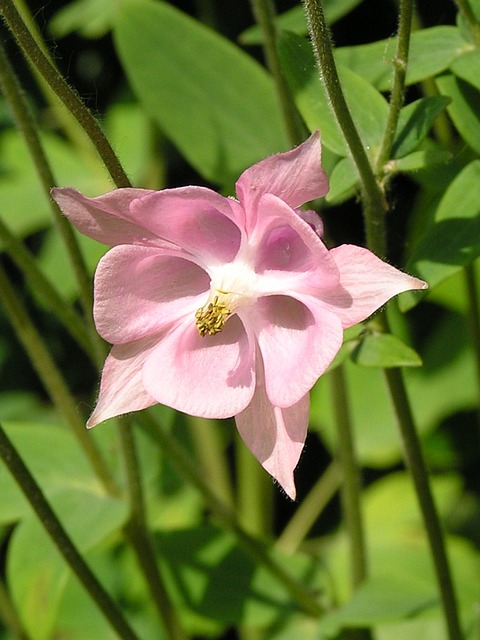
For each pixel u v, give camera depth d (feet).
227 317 0.90
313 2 0.87
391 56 1.04
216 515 1.16
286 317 0.90
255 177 0.84
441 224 0.97
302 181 0.84
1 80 1.04
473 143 1.01
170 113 1.24
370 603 1.16
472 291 1.15
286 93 1.09
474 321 1.16
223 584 1.22
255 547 1.17
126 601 1.30
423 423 1.38
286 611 1.21
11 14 0.85
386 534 1.36
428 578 1.24
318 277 0.86
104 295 0.88
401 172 0.95
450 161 1.01
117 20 1.25
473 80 0.99
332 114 0.97
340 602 1.31
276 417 0.89
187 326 0.91
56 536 1.00
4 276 1.11
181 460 1.14
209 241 0.90
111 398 0.89
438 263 0.96
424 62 1.01
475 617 1.20
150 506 1.35
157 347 0.90
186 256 0.91
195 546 1.23
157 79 1.25
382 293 0.84
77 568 1.01
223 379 0.90
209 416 0.88
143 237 0.88
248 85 1.24
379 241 0.95
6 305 1.12
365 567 1.22
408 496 1.39
